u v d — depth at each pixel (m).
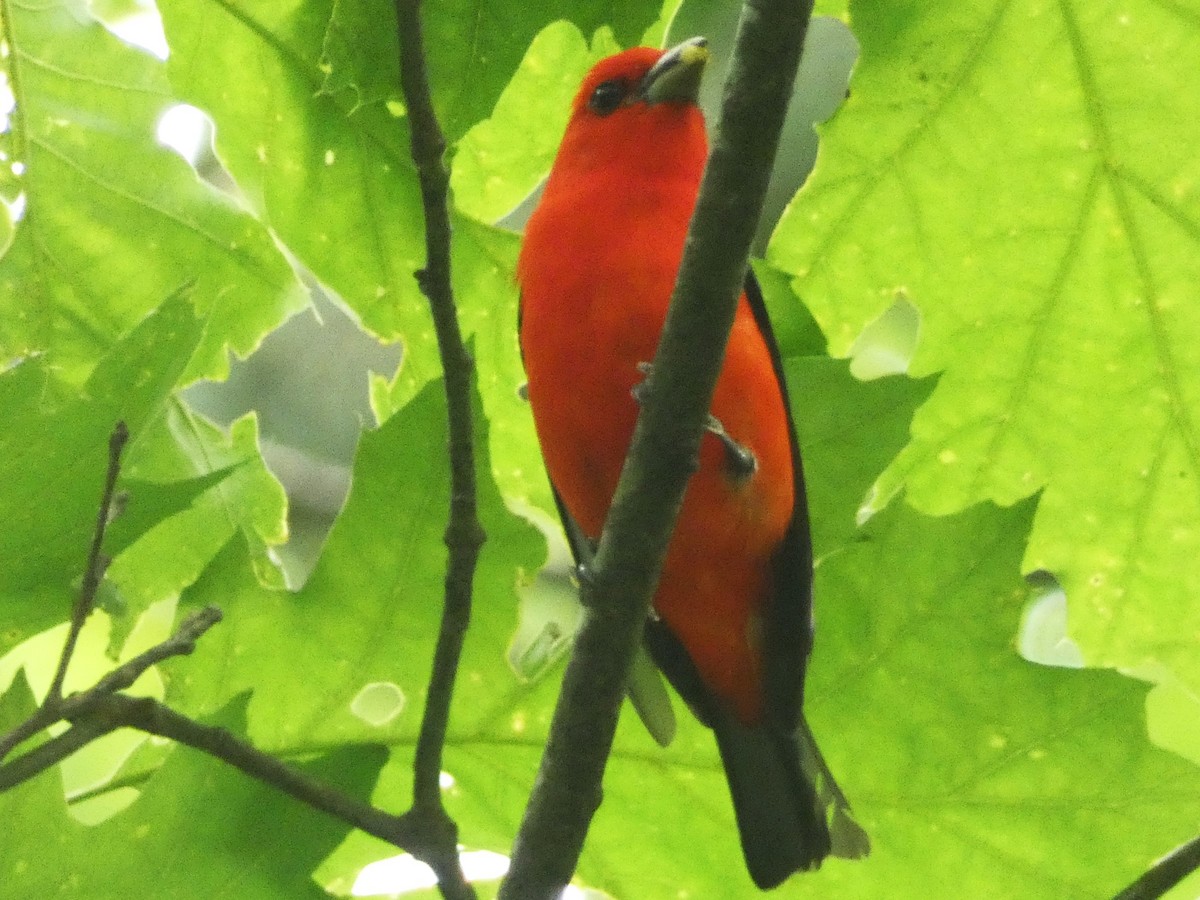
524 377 11.74
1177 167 11.11
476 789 9.59
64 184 11.59
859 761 9.73
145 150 11.60
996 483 11.81
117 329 11.76
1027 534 9.53
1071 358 11.57
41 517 7.54
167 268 11.69
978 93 11.08
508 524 9.14
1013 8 10.87
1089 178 11.23
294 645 9.09
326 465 18.95
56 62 11.45
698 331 7.48
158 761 8.76
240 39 10.78
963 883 9.71
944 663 9.58
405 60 7.64
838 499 9.84
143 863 8.17
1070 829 9.53
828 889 9.92
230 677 9.05
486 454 9.06
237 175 11.25
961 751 9.60
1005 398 11.69
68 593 7.77
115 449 6.82
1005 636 9.50
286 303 11.73
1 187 11.51
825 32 17.48
